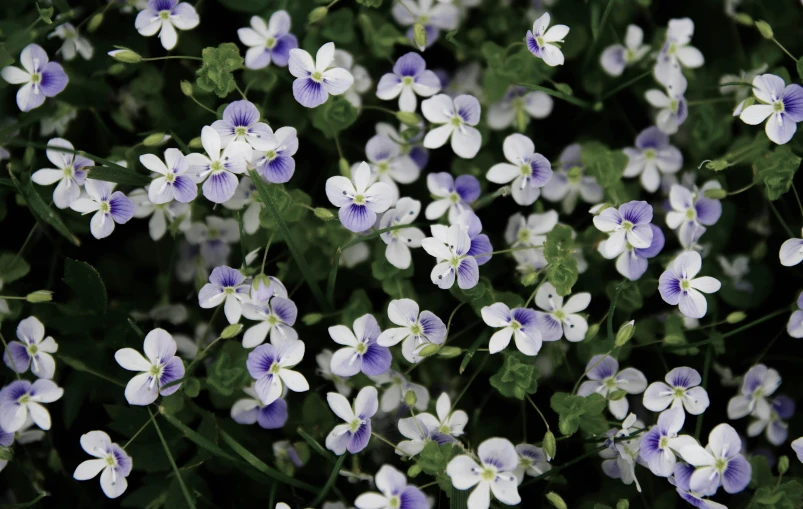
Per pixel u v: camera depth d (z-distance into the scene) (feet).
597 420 1.36
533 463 1.39
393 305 1.34
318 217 1.39
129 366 1.35
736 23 1.46
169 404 1.38
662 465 1.35
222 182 1.34
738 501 1.41
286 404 1.39
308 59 1.36
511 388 1.36
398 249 1.38
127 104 1.43
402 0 1.44
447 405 1.36
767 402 1.43
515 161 1.39
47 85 1.40
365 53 1.43
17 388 1.38
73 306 1.40
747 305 1.43
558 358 1.40
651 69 1.44
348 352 1.35
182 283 1.42
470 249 1.36
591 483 1.41
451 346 1.39
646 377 1.43
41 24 1.42
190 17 1.40
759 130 1.44
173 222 1.40
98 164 1.40
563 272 1.35
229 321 1.37
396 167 1.42
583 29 1.44
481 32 1.44
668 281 1.36
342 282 1.41
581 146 1.42
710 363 1.43
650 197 1.44
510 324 1.35
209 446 1.35
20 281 1.42
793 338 1.44
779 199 1.44
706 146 1.44
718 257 1.43
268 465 1.40
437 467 1.33
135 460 1.38
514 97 1.42
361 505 1.32
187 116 1.42
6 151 1.41
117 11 1.43
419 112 1.43
